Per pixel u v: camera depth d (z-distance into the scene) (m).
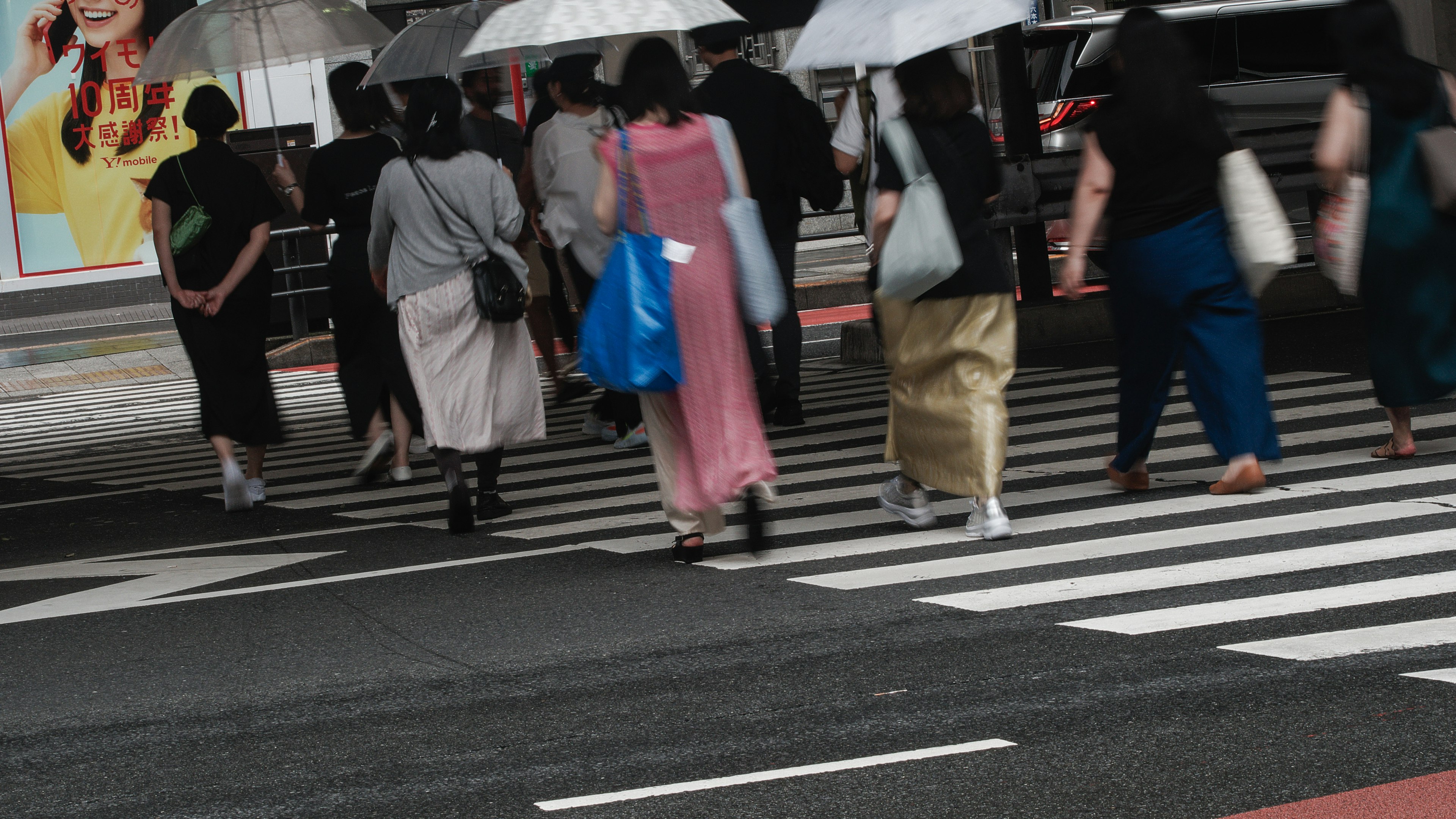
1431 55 42.25
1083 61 37.94
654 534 14.77
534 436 15.95
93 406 32.25
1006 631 10.41
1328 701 8.63
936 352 13.14
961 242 12.79
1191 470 15.63
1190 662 9.47
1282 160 28.59
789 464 18.23
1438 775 7.54
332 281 18.53
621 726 9.07
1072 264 13.62
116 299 54.09
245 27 22.73
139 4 53.44
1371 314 14.88
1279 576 11.26
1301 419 18.05
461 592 12.86
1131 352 14.25
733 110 20.08
